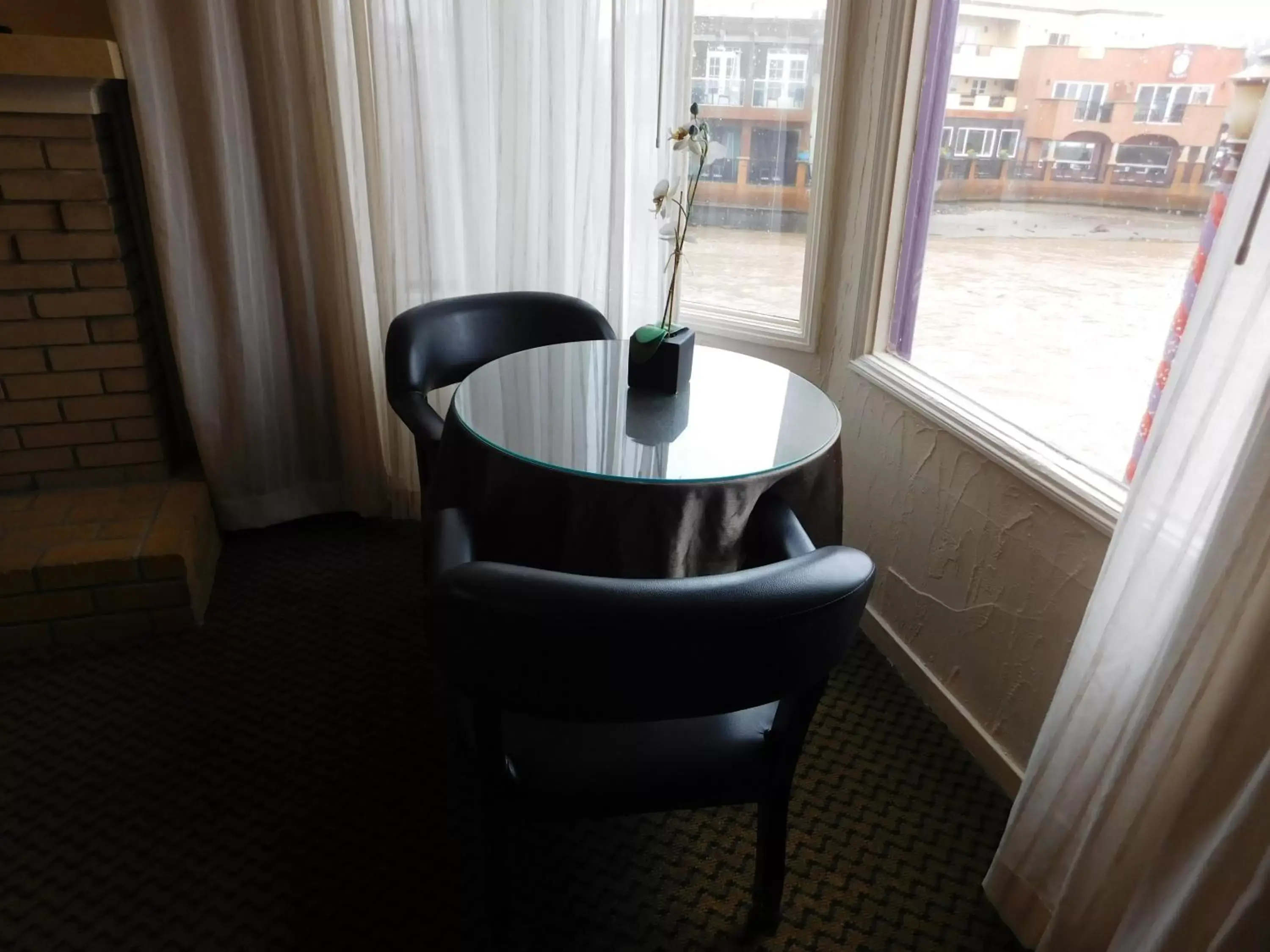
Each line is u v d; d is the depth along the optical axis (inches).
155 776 65.2
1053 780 50.3
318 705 73.1
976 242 71.4
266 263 88.9
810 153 89.5
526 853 59.9
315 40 80.9
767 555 53.7
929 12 71.9
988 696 69.1
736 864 60.1
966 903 57.8
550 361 71.6
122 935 53.1
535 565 56.2
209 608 85.2
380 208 87.5
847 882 58.8
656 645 35.3
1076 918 47.8
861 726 73.6
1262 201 38.1
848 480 88.2
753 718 48.4
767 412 63.0
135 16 74.7
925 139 76.3
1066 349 62.7
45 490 88.0
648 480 50.9
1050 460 61.4
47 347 82.6
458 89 86.4
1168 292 53.9
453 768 67.1
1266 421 36.4
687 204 92.4
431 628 38.0
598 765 44.7
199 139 80.7
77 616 77.7
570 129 89.4
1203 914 38.2
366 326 93.0
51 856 58.4
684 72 87.7
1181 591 42.1
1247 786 36.8
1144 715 42.7
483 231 92.4
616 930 54.8
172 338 85.7
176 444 96.7
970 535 69.8
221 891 56.3
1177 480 41.9
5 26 78.0
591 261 94.0
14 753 66.9
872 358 83.5
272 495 97.3
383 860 59.0
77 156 76.7
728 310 97.9
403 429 97.9
